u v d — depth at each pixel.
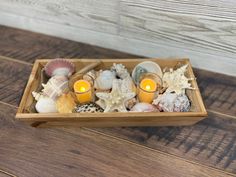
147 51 0.58
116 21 0.57
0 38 0.64
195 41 0.53
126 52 0.60
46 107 0.42
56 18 0.62
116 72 0.48
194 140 0.41
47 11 0.62
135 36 0.57
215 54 0.53
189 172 0.37
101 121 0.41
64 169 0.37
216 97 0.49
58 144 0.41
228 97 0.49
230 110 0.46
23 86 0.51
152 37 0.56
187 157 0.39
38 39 0.64
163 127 0.43
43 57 0.58
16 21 0.67
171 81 0.45
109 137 0.42
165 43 0.56
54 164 0.38
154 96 0.44
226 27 0.49
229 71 0.54
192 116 0.39
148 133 0.42
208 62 0.54
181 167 0.37
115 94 0.42
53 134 0.42
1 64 0.56
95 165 0.38
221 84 0.52
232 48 0.51
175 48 0.56
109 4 0.55
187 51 0.55
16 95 0.49
